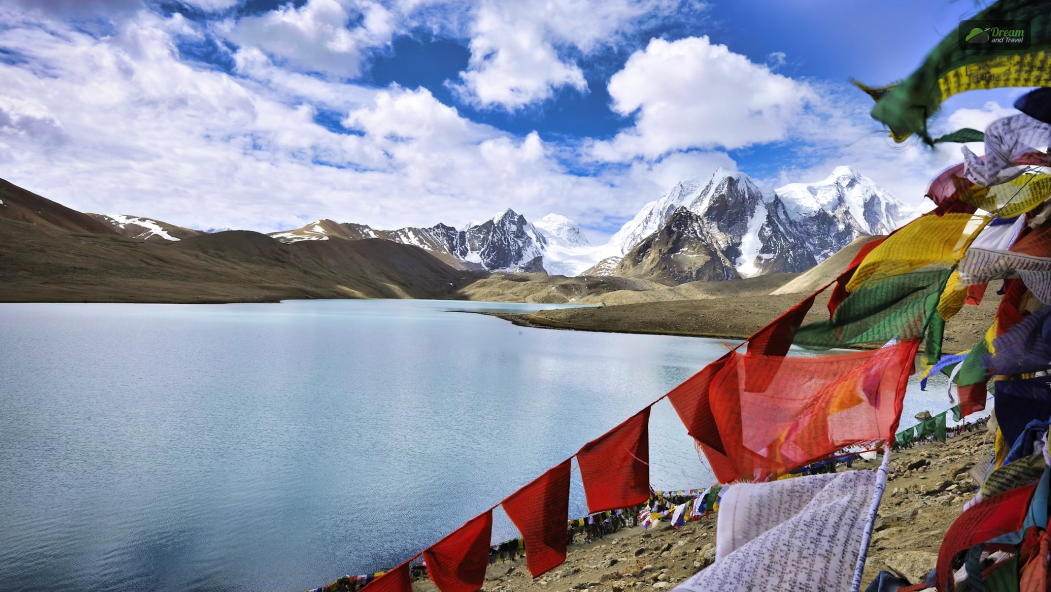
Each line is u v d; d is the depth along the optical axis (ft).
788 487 5.77
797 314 7.10
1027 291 6.86
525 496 9.36
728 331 204.33
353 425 63.36
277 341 158.92
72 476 44.68
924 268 5.83
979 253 5.44
